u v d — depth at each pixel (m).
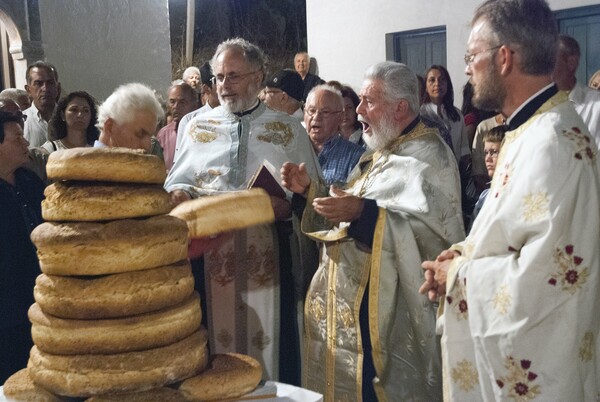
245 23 10.85
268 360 3.14
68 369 1.52
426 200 2.56
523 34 1.86
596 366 1.82
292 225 3.13
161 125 5.73
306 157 3.31
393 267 2.57
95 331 1.51
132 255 1.52
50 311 1.54
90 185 1.55
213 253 3.12
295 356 3.19
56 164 1.55
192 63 10.98
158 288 1.55
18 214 2.92
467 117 5.58
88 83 8.22
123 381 1.51
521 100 1.91
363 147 3.77
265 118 3.29
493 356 1.81
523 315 1.76
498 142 3.49
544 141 1.79
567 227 1.75
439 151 2.67
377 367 2.63
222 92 3.26
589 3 5.80
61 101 4.26
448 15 6.45
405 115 2.72
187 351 1.58
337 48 7.28
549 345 1.76
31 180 3.06
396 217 2.55
